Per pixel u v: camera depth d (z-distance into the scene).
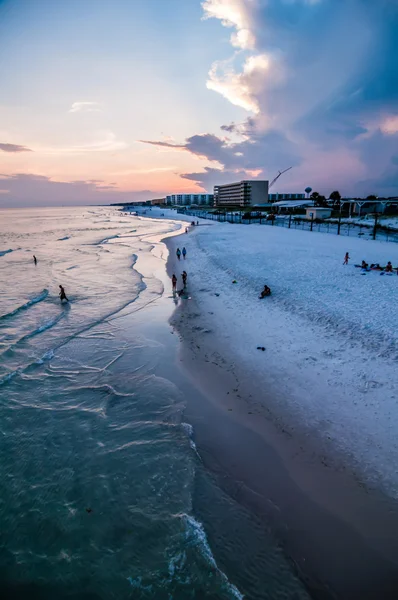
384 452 7.54
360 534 5.95
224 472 7.43
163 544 5.98
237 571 5.47
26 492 7.21
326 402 9.35
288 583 5.27
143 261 35.25
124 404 10.16
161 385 10.99
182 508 6.64
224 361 12.12
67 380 11.73
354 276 21.86
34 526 6.46
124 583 5.43
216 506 6.63
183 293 21.11
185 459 7.85
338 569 5.44
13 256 41.34
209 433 8.66
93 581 5.50
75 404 10.30
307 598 5.06
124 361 12.87
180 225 87.50
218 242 42.34
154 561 5.73
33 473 7.71
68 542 6.14
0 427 9.31
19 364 13.04
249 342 13.31
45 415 9.80
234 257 30.75
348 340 12.57
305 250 32.97
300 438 8.22
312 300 17.27
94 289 23.70
